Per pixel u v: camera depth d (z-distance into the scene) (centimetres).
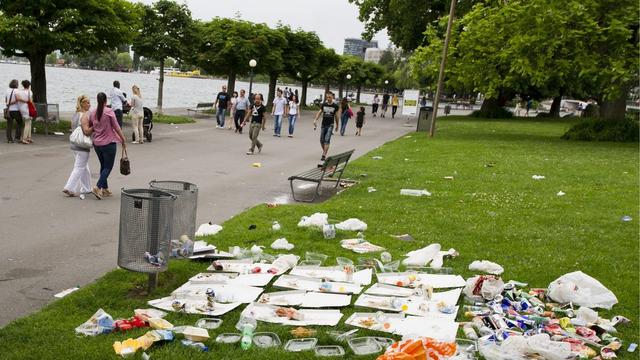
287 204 1066
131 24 2286
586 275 638
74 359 446
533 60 2366
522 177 1451
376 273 681
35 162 1387
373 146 2261
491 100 4647
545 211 1051
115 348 460
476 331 534
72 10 1922
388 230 884
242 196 1145
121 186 1178
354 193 1186
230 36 3797
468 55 2619
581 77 2373
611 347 502
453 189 1252
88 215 927
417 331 523
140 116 1895
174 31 3209
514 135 2828
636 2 2233
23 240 774
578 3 2195
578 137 2572
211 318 539
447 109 5047
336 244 804
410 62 2922
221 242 778
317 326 532
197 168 1459
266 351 473
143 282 618
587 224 959
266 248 763
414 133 2903
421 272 701
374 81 7888
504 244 825
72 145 1046
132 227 573
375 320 548
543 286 666
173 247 653
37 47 1991
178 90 8344
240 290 607
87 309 547
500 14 2416
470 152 2000
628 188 1325
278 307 564
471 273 698
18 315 539
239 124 2500
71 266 681
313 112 4691
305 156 1834
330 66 5494
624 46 2231
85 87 6188
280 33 4088
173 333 494
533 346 475
